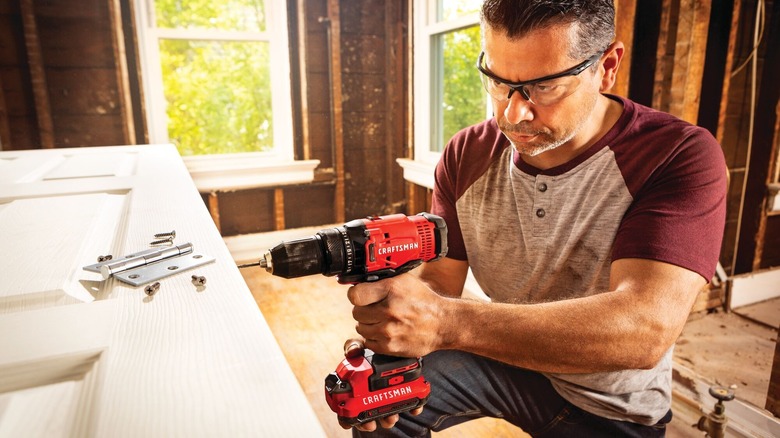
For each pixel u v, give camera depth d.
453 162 1.29
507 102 0.89
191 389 0.51
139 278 0.79
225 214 3.41
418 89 3.22
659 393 1.09
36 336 0.61
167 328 0.64
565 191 1.05
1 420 0.48
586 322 0.79
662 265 0.83
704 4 1.78
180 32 3.02
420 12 3.08
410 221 0.82
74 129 2.94
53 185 1.46
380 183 3.77
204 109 3.21
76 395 0.53
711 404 1.70
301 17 3.20
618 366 0.82
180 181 1.55
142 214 1.17
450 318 0.80
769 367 2.00
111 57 2.92
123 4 2.88
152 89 3.04
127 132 3.00
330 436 1.74
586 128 1.00
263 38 3.22
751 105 2.24
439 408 1.17
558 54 0.82
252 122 3.37
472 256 1.27
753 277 2.53
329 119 3.51
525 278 1.16
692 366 2.00
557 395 1.13
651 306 0.80
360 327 0.79
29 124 2.85
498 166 1.18
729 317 2.43
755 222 2.47
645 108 1.06
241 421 0.47
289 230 3.58
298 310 2.76
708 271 0.85
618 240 0.92
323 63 3.39
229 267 0.85
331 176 3.58
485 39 0.88
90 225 1.08
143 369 0.55
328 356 2.27
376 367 0.81
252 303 0.72
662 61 1.86
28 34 2.69
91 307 0.70
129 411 0.48
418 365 0.85
